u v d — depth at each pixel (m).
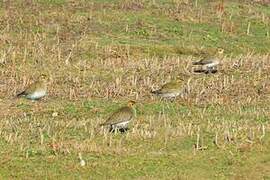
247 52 48.84
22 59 43.59
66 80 39.94
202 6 56.78
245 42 50.88
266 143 30.80
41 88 35.72
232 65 43.81
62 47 46.22
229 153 29.73
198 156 29.30
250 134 31.47
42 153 28.81
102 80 40.31
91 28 50.19
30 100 36.50
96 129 31.70
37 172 27.19
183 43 49.09
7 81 39.53
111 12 53.31
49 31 49.22
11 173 27.06
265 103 36.94
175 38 50.06
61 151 28.97
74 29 49.84
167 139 30.67
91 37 48.50
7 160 28.02
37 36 47.97
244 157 29.45
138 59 45.03
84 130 31.80
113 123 31.30
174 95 36.16
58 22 50.81
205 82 40.19
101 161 28.27
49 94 37.41
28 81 39.59
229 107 35.91
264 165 28.94
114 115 31.41
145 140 30.64
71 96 37.22
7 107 35.44
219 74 42.12
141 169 27.83
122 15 52.97
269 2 60.56
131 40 48.75
